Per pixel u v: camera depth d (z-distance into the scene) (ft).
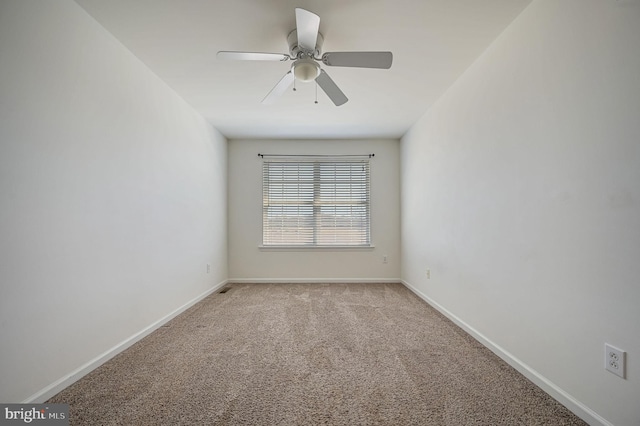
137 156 7.41
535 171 5.37
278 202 14.65
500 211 6.42
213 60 7.46
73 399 4.90
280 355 6.55
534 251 5.40
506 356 6.18
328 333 7.84
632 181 3.71
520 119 5.77
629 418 3.76
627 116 3.77
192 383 5.41
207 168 11.94
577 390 4.49
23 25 4.57
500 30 6.28
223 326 8.40
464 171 8.05
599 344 4.14
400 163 14.56
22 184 4.54
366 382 5.42
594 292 4.22
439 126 9.76
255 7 5.61
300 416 4.47
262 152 14.62
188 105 10.28
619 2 3.88
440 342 7.23
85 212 5.75
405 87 9.00
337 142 14.70
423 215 11.32
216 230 12.92
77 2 5.46
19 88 4.50
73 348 5.44
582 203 4.41
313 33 5.41
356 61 6.00
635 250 3.68
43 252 4.87
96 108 6.04
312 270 14.52
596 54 4.19
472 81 7.63
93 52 5.95
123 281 6.86
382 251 14.56
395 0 5.42
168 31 6.32
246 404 4.77
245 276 14.49
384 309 10.00
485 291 7.01
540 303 5.25
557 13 4.87
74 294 5.48
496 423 4.31
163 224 8.64
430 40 6.63
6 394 4.28
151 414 4.52
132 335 7.17
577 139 4.49
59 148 5.18
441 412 4.56
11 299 4.36
